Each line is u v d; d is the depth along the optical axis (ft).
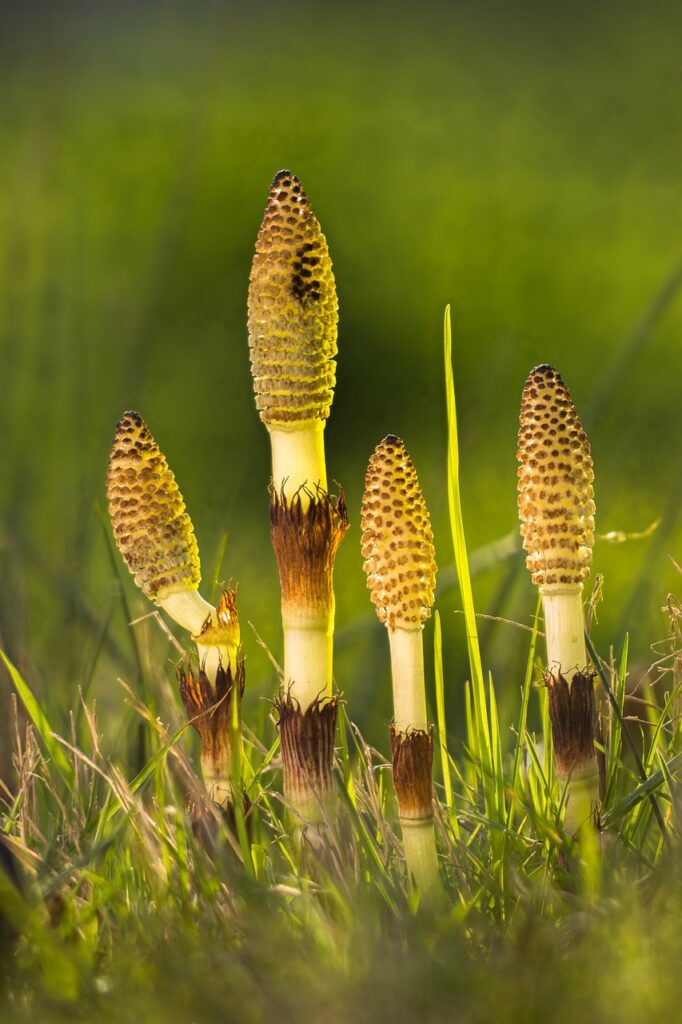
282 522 3.04
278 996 2.88
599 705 3.22
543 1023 2.85
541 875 3.04
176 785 3.22
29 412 4.15
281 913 3.01
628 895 2.95
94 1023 2.89
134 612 3.64
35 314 4.43
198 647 3.07
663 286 3.75
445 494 4.29
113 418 3.99
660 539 3.61
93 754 3.19
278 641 3.92
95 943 3.00
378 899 3.02
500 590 3.62
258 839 3.15
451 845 3.10
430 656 4.57
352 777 3.17
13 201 4.79
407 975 2.88
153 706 3.30
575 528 3.04
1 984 2.93
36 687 3.43
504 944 2.96
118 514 3.05
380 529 3.01
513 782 3.12
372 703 3.73
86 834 3.09
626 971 2.89
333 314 3.04
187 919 2.99
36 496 3.99
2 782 3.17
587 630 3.25
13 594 3.54
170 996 2.89
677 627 3.26
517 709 3.61
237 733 3.06
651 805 3.10
